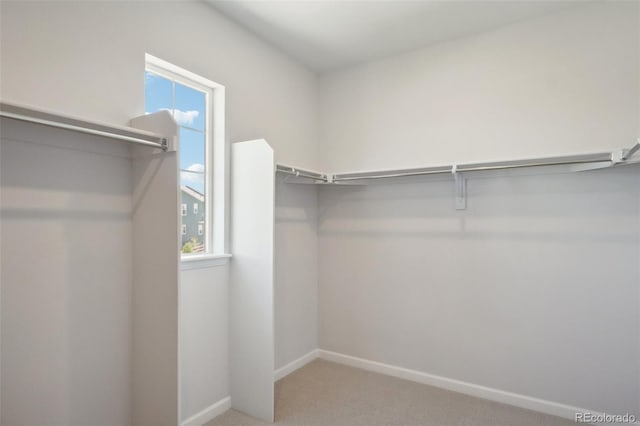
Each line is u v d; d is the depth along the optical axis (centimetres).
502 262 256
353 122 321
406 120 295
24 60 148
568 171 229
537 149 244
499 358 256
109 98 177
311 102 332
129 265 187
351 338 318
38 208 154
